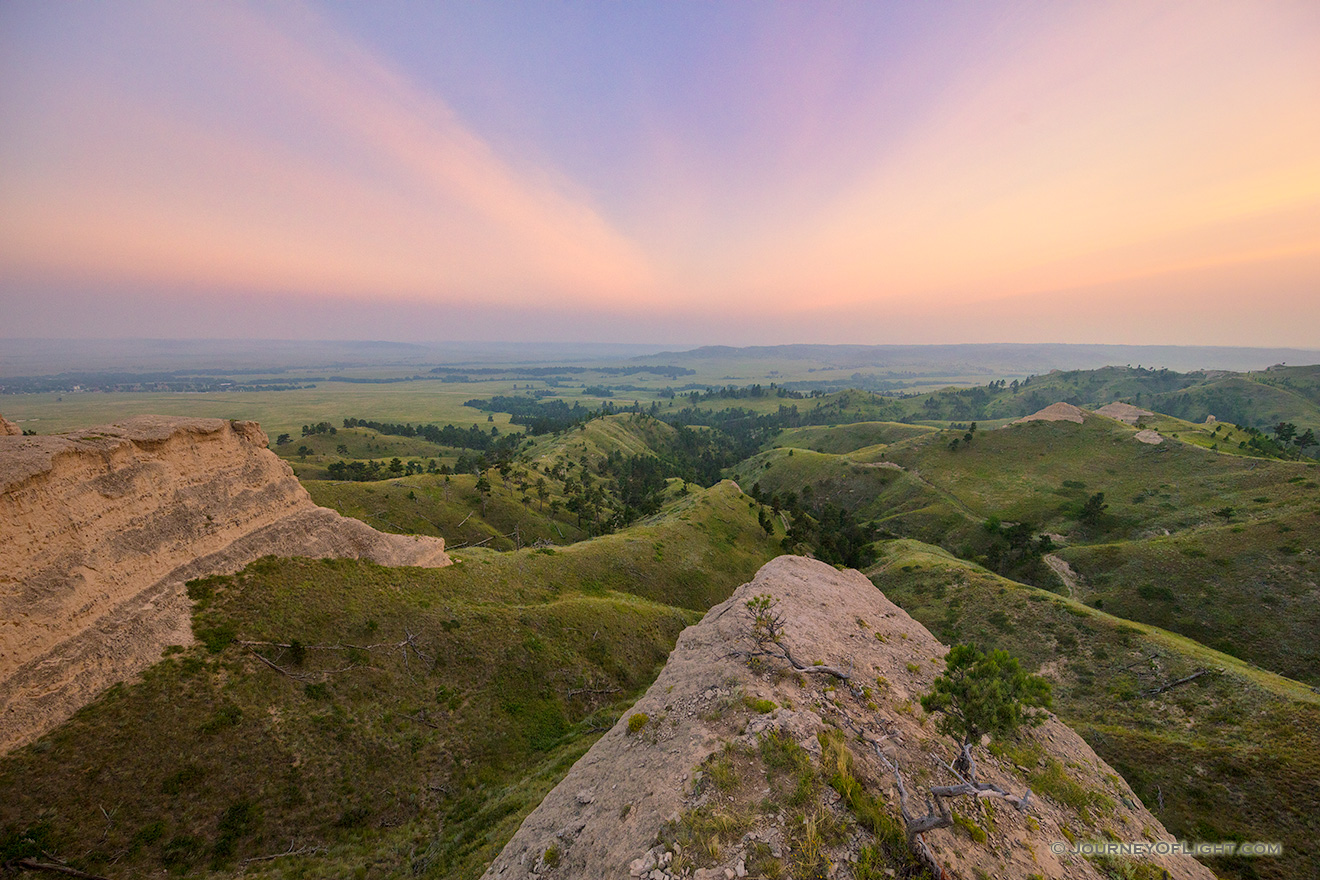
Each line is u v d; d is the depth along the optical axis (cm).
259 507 4203
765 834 1435
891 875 1346
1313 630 5781
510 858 1781
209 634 3284
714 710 2003
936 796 1459
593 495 14038
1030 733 2356
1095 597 7594
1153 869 1727
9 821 2216
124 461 3344
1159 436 12650
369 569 4562
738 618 2761
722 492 11150
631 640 5253
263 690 3200
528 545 10138
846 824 1466
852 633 2834
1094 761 2341
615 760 2016
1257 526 7381
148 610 3134
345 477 14462
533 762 3609
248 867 2519
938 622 6688
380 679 3697
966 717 1590
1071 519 10869
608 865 1462
